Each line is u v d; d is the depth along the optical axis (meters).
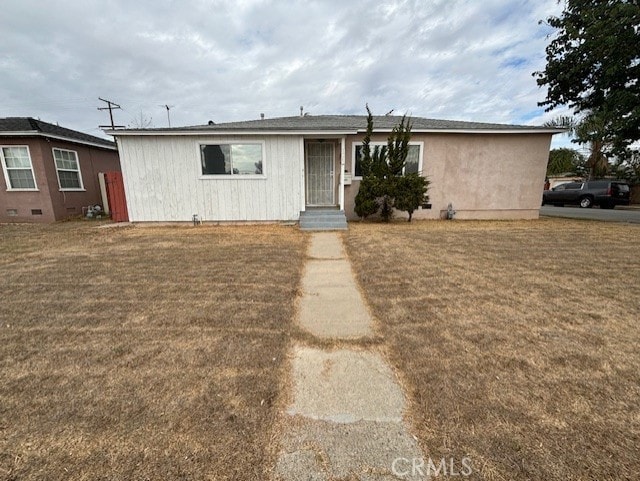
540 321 2.83
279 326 2.79
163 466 1.37
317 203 10.33
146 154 8.53
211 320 2.90
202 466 1.37
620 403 1.76
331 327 2.79
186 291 3.68
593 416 1.66
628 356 2.24
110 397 1.83
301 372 2.11
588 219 10.68
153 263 4.89
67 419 1.66
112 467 1.36
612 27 8.00
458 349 2.36
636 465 1.35
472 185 10.38
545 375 2.02
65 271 4.48
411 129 9.39
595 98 9.93
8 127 10.08
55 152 10.92
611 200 16.50
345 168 10.08
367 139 8.95
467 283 3.88
